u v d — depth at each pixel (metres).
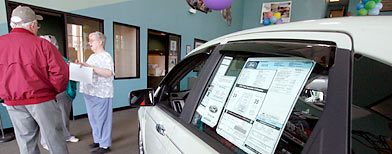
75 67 1.51
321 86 0.39
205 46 0.91
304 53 0.43
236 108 0.56
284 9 6.48
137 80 3.86
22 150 1.35
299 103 0.42
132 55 3.94
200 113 0.68
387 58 0.33
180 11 4.59
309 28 0.49
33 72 1.19
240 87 0.58
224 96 0.62
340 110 0.35
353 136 0.33
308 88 0.41
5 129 2.35
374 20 0.39
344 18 0.46
